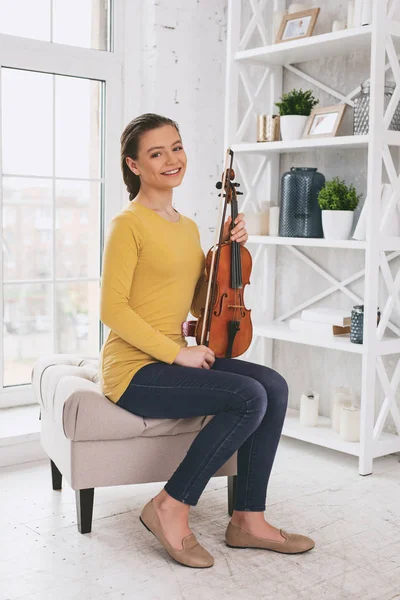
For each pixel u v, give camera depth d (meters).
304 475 3.02
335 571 2.18
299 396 3.75
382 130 2.98
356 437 3.20
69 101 3.64
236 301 2.43
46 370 2.64
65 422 2.28
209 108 3.92
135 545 2.34
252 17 3.59
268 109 3.79
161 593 2.04
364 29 2.96
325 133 3.23
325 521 2.55
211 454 2.19
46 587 2.06
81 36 3.64
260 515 2.31
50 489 2.82
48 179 3.62
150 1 3.66
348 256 3.47
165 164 2.33
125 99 3.75
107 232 2.31
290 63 3.63
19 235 3.57
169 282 2.34
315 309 3.40
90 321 3.84
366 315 3.00
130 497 2.74
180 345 2.40
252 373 2.34
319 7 3.45
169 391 2.24
